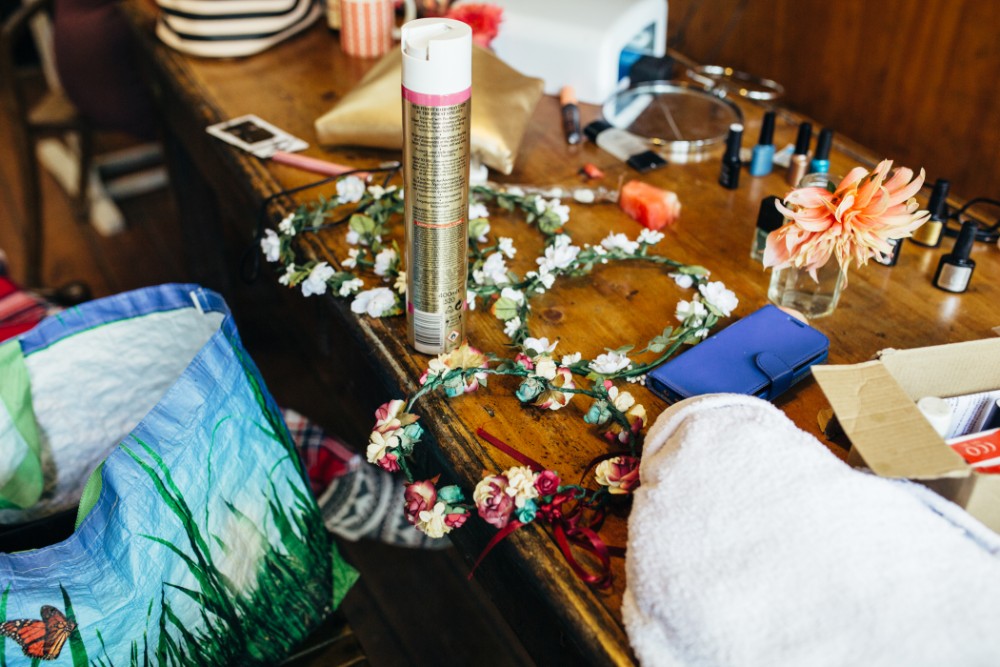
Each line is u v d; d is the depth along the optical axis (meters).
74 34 1.82
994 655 0.52
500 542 0.77
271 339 2.01
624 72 1.38
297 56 1.47
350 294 0.96
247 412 0.85
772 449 0.63
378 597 1.54
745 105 1.34
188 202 1.83
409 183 0.75
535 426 0.80
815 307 0.93
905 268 1.00
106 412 0.97
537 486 0.70
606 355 0.85
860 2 1.30
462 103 0.71
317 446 1.35
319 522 0.99
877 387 0.66
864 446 0.62
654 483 0.66
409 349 0.88
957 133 1.25
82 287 1.53
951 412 0.71
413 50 0.69
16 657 0.69
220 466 0.81
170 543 0.76
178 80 1.40
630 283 0.98
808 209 0.81
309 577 0.97
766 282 0.98
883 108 1.34
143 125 1.97
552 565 0.68
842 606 0.54
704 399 0.70
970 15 1.17
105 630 0.72
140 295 0.91
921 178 0.77
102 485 0.69
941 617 0.53
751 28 1.49
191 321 0.93
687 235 1.05
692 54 1.63
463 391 0.81
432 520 0.71
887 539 0.57
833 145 1.22
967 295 0.96
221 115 1.30
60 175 2.60
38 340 0.89
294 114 1.31
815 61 1.41
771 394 0.82
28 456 0.90
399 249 1.03
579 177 1.16
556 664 0.76
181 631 0.80
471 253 1.01
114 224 2.44
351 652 0.98
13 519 0.93
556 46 1.29
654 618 0.59
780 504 0.59
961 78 1.21
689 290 0.97
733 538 0.59
